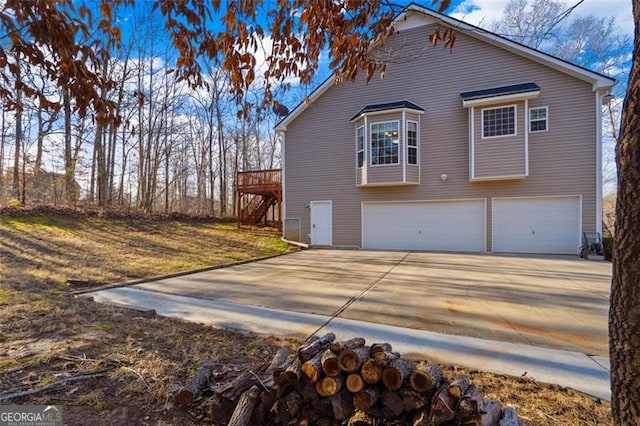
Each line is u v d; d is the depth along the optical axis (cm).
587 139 959
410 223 1157
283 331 355
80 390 214
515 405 211
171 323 373
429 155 1127
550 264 811
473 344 322
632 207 129
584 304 463
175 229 1323
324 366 181
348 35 246
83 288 544
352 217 1232
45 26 186
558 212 991
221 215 1927
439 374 179
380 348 196
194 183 2411
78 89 213
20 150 1368
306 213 1302
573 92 971
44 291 497
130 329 339
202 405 199
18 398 201
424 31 1122
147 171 1761
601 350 309
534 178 1010
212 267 769
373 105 1171
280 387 189
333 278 654
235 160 2203
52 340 298
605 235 1068
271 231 1416
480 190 1068
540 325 378
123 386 221
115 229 1179
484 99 1003
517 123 993
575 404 213
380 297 504
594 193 952
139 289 559
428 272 711
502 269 744
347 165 1240
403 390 170
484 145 1030
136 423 184
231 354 286
